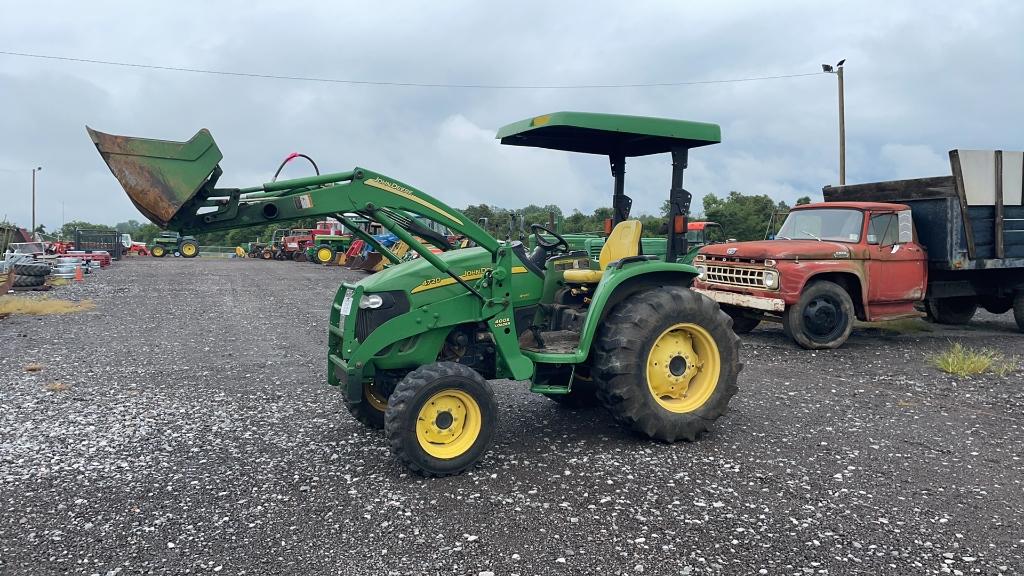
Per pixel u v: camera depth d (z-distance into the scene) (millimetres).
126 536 3607
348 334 4641
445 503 4020
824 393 6676
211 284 20062
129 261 35250
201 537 3592
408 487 4273
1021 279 10570
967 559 3324
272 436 5336
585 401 6113
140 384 7113
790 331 9117
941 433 5355
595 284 5410
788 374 7562
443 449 4461
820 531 3625
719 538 3547
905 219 9633
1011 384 7023
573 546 3467
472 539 3549
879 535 3580
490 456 4840
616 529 3658
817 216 10164
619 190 6305
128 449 5016
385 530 3664
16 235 34844
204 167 4262
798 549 3424
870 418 5781
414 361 4836
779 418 5793
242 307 14359
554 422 5684
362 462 4734
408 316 4699
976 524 3713
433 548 3457
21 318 12289
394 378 5137
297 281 21391
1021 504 3980
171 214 4199
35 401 6383
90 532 3654
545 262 5539
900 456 4816
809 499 4047
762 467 4594
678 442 5145
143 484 4332
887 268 9555
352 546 3484
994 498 4066
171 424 5656
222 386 7039
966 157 9609
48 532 3656
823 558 3334
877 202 10641
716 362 5234
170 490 4234
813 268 9000
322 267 29859
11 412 6000
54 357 8602
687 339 5270
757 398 6473
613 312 5113
